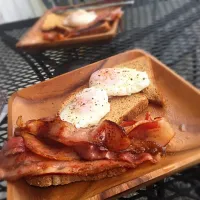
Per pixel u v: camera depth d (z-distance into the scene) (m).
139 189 0.25
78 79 0.35
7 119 0.34
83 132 0.26
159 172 0.24
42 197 0.25
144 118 0.30
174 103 0.31
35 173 0.24
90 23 0.47
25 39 0.47
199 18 0.49
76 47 0.45
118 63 0.38
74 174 0.25
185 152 0.26
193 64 0.42
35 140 0.27
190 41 0.44
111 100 0.32
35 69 0.44
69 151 0.26
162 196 0.26
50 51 0.47
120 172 0.25
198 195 0.28
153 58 0.37
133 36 0.47
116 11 0.49
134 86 0.32
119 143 0.26
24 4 0.76
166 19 0.50
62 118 0.30
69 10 0.56
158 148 0.26
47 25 0.50
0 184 0.29
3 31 0.55
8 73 0.44
